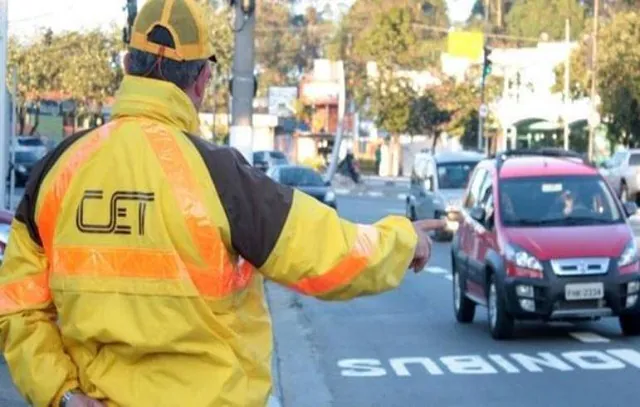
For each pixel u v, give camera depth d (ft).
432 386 41.34
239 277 11.81
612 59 193.47
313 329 56.08
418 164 114.21
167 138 11.75
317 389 41.09
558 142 232.73
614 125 200.54
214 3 189.37
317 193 122.01
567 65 209.67
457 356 47.52
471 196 58.13
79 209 11.71
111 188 11.64
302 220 11.69
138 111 11.98
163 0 12.25
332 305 64.90
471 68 257.55
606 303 49.24
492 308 51.39
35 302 12.10
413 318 59.57
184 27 12.18
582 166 54.80
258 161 191.83
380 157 273.54
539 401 38.29
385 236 12.09
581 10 315.58
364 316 60.64
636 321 50.57
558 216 52.29
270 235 11.59
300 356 48.21
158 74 12.14
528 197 53.06
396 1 303.27
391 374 43.91
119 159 11.69
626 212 52.85
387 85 260.21
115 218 11.57
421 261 12.59
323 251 11.70
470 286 55.16
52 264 11.86
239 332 11.79
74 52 205.46
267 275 11.80
